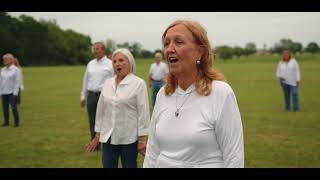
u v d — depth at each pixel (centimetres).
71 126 1307
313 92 2484
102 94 562
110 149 555
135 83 550
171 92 262
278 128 1192
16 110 1295
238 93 2512
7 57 1277
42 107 1884
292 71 1559
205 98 245
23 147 965
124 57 551
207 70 253
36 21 10069
